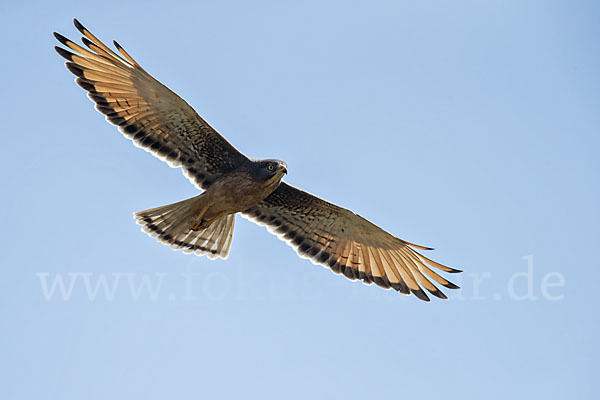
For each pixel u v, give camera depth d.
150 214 14.07
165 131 13.42
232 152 13.57
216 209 13.69
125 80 12.88
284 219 14.98
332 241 15.16
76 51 12.74
